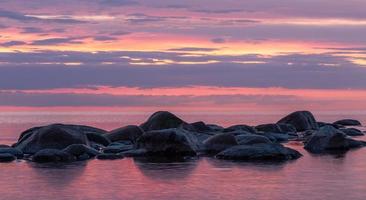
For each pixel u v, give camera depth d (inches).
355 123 3248.0
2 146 1670.8
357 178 1118.4
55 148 1619.1
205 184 1061.1
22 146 1643.7
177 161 1441.9
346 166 1307.8
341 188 1004.6
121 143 1831.9
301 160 1443.2
